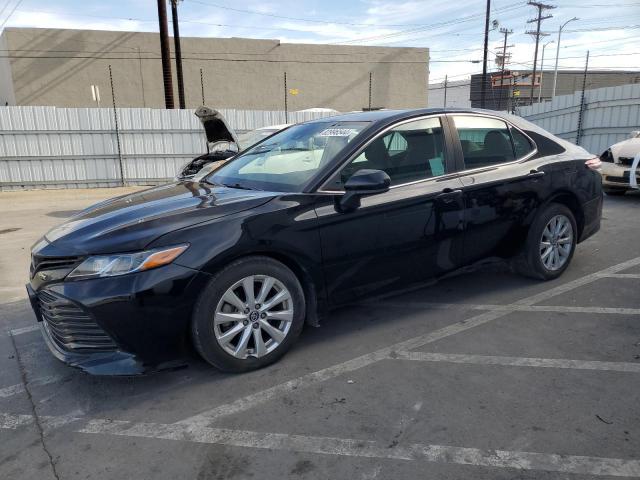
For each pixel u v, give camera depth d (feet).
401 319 13.15
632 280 15.55
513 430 8.37
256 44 97.35
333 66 103.50
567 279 15.72
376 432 8.45
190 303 9.55
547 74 193.26
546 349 11.23
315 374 10.44
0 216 33.45
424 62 109.29
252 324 10.35
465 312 13.46
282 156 12.94
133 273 9.14
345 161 11.53
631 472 7.33
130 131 49.65
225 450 8.17
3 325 13.84
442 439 8.20
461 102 215.51
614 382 9.77
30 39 84.84
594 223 16.08
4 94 97.40
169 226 9.68
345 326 12.82
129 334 9.21
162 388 10.15
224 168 14.07
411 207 11.94
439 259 12.72
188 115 50.62
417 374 10.32
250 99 98.89
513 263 15.16
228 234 9.80
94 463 7.97
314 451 8.04
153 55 90.99
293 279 10.72
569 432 8.27
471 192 12.96
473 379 10.05
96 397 9.95
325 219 10.84
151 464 7.90
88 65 88.17
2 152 46.85
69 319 9.48
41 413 9.45
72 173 49.08
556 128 51.31
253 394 9.77
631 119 42.86
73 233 10.14
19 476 7.72
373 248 11.54
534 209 14.25
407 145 12.53
